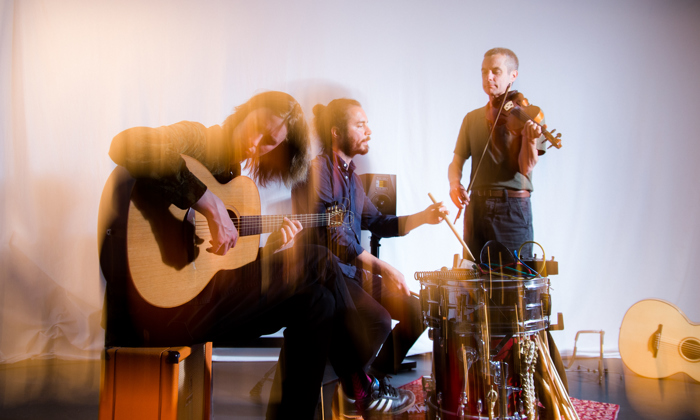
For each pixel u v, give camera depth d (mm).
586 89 1796
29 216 1668
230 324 870
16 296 1643
